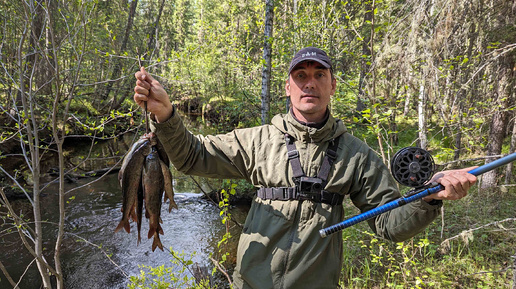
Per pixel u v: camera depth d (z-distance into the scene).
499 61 6.83
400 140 11.13
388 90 5.05
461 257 5.04
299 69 1.75
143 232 7.76
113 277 5.91
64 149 14.24
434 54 4.38
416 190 1.46
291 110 1.84
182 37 32.84
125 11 12.95
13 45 5.71
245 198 9.77
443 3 4.25
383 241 5.16
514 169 9.38
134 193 1.71
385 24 4.30
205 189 11.09
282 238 1.64
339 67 7.01
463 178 1.37
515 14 6.25
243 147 1.82
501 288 4.21
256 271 1.66
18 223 3.71
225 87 11.85
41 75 6.29
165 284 3.49
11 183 9.39
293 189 1.66
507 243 5.23
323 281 1.62
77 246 6.93
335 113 5.98
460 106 5.12
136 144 1.70
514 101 7.25
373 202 1.70
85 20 4.21
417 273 4.32
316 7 7.98
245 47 8.65
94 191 10.29
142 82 1.54
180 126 1.62
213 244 7.23
